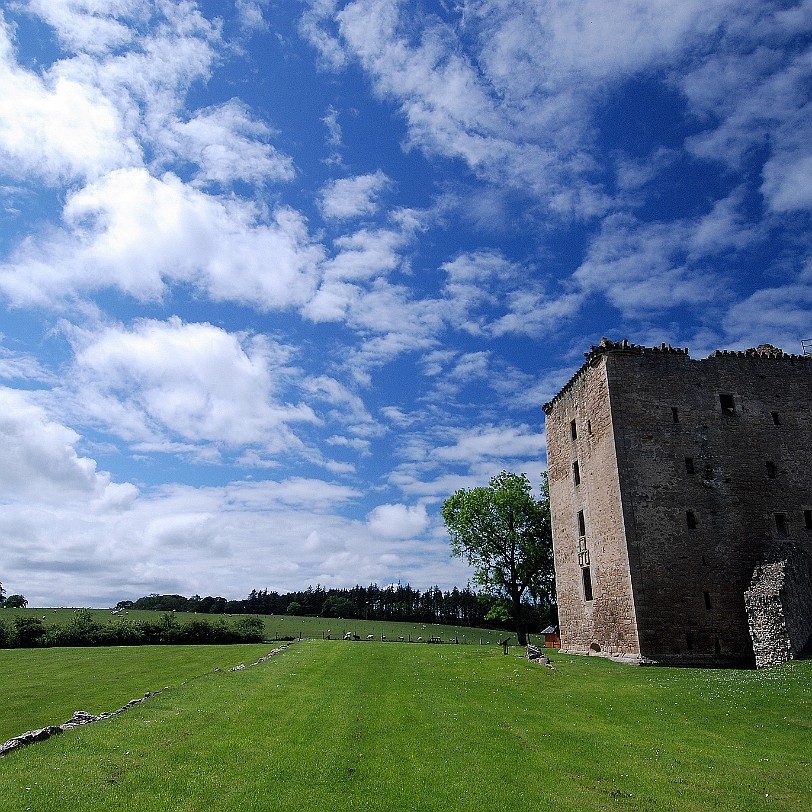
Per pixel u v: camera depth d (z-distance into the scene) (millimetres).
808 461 37531
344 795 12078
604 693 22750
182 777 12555
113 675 32688
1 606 118875
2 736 18391
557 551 45500
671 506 35156
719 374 38125
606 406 37219
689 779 13539
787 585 31328
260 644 56375
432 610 129125
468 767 13844
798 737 16766
